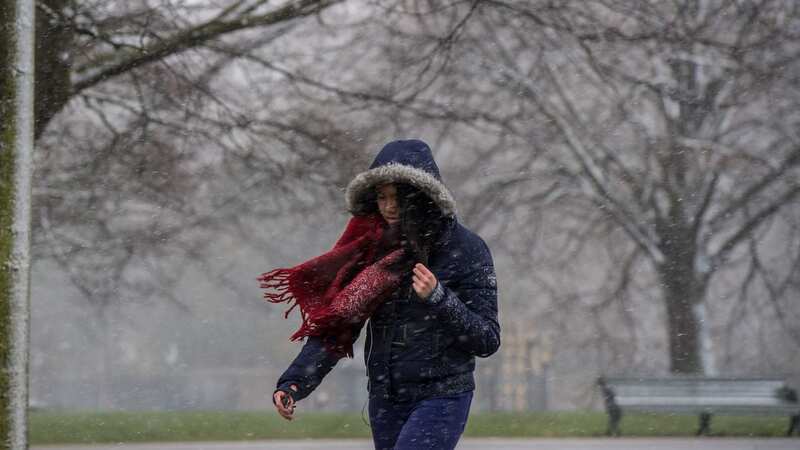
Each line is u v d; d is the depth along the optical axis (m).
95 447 36.12
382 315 14.95
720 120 66.56
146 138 50.34
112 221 64.12
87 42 44.12
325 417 45.44
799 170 64.31
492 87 65.50
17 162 20.45
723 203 67.56
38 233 56.06
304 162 50.75
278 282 15.52
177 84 47.88
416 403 14.82
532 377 88.75
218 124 50.22
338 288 15.35
